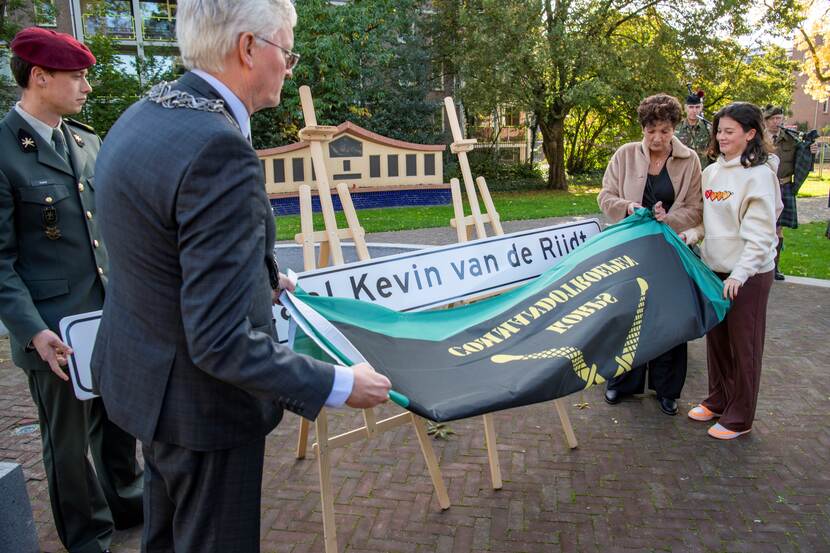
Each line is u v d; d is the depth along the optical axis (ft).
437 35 69.62
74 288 8.39
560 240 13.19
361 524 9.82
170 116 4.58
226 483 5.22
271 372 4.44
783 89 71.82
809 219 43.27
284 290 6.73
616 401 14.16
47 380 8.29
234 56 4.94
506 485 10.86
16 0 40.09
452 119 13.23
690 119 20.88
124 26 67.00
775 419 13.08
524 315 9.24
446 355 8.08
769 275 11.47
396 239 37.01
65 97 8.08
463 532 9.58
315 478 11.24
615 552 9.03
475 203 13.15
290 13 5.25
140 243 4.62
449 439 12.57
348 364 6.00
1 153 7.86
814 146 24.44
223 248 4.27
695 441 12.28
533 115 76.23
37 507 10.60
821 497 10.24
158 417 4.95
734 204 11.24
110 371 5.16
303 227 10.57
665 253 11.02
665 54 64.03
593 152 91.86
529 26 58.44
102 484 9.57
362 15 61.82
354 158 54.80
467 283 11.50
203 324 4.23
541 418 13.46
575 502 10.30
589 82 58.34
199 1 4.82
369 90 65.05
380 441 12.56
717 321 10.77
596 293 9.86
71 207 8.35
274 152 51.96
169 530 5.78
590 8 61.67
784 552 8.91
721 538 9.27
